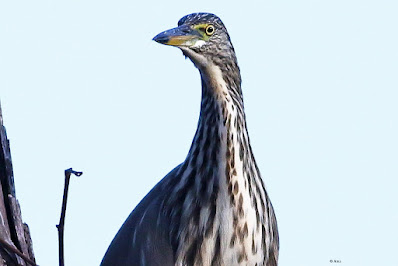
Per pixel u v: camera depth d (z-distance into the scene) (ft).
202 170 35.17
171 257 35.42
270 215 37.01
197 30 35.04
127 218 38.32
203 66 35.04
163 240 35.58
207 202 34.91
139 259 36.37
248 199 35.27
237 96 35.78
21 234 30.04
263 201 36.32
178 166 37.70
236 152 35.06
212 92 35.14
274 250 38.17
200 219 34.94
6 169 30.50
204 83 35.47
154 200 36.68
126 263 37.22
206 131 35.37
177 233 35.19
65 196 24.26
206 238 34.96
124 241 37.58
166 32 34.91
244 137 35.76
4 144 30.63
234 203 34.91
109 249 38.63
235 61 36.09
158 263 35.63
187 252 35.12
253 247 35.65
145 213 36.47
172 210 35.50
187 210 35.12
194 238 35.04
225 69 35.37
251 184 35.60
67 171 24.07
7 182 30.45
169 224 35.47
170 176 37.19
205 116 35.53
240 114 35.78
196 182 35.22
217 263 35.27
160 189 37.29
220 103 35.06
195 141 35.88
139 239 36.40
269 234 36.83
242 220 35.06
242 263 35.47
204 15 35.65
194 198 35.09
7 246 26.04
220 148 34.91
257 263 36.14
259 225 35.81
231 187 34.83
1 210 29.55
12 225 29.99
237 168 34.99
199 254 35.06
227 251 35.09
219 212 34.81
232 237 34.99
